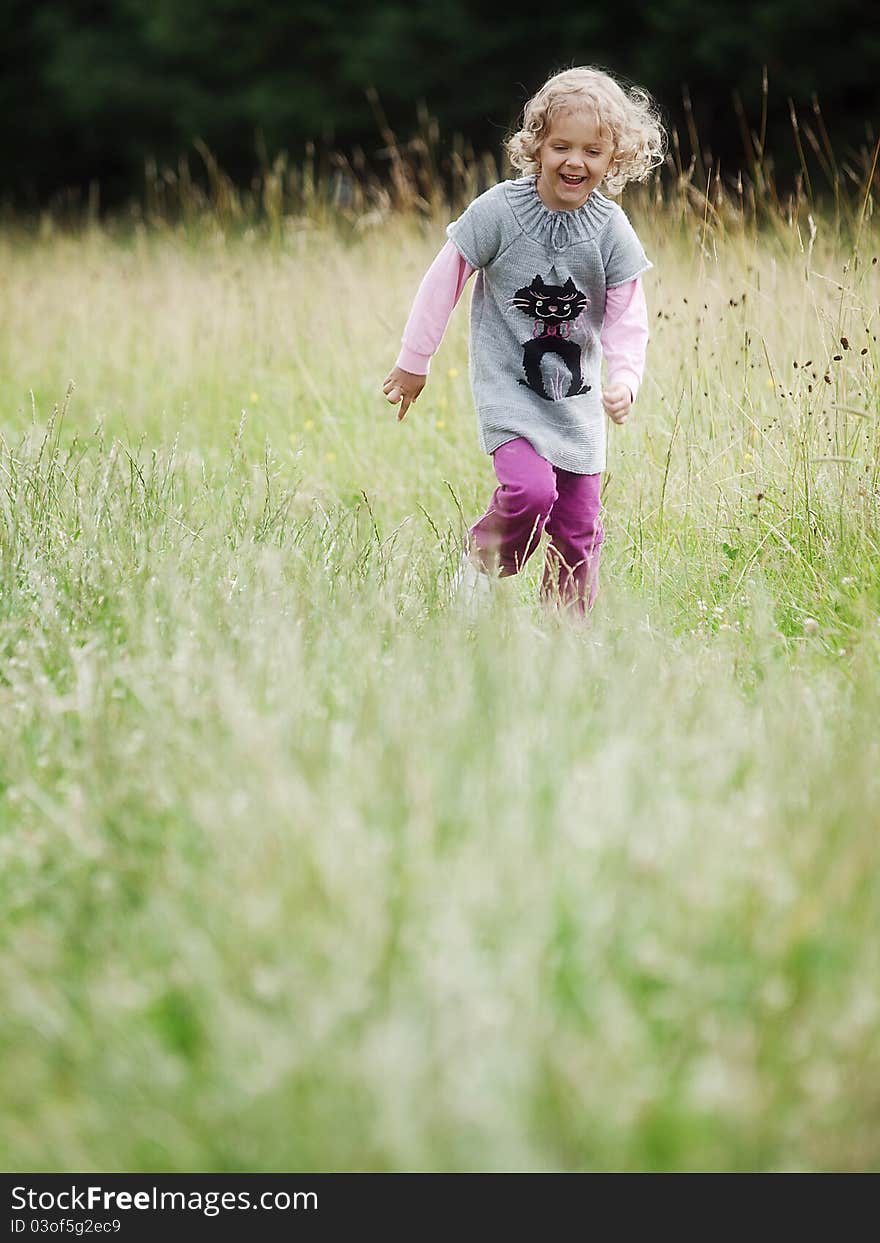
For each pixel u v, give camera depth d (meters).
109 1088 4.53
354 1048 4.39
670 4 40.84
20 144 55.41
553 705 6.35
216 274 19.88
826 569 9.70
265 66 48.59
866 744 6.36
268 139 47.41
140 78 49.31
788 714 6.70
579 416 9.70
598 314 9.72
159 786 5.94
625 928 4.88
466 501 12.82
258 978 4.58
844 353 11.57
